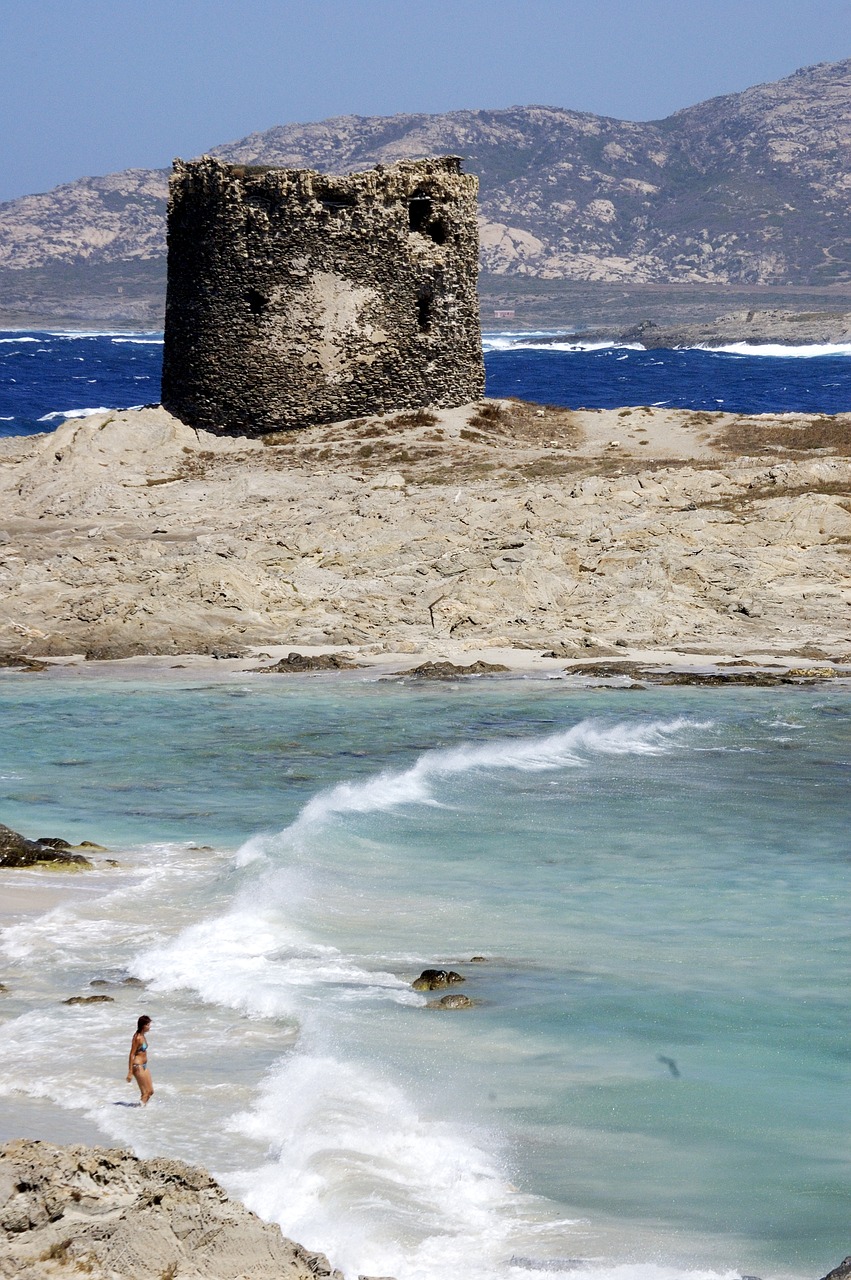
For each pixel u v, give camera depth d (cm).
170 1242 3356
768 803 9556
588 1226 3947
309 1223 3838
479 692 13312
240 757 10838
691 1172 4309
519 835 8706
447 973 6075
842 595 16525
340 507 19288
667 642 15412
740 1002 5859
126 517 19975
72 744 11212
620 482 19512
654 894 7525
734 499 19100
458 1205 4053
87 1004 5659
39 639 15238
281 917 6900
